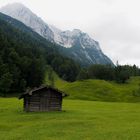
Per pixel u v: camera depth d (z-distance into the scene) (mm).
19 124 49188
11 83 166750
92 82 173625
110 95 153500
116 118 56094
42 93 69500
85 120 52281
